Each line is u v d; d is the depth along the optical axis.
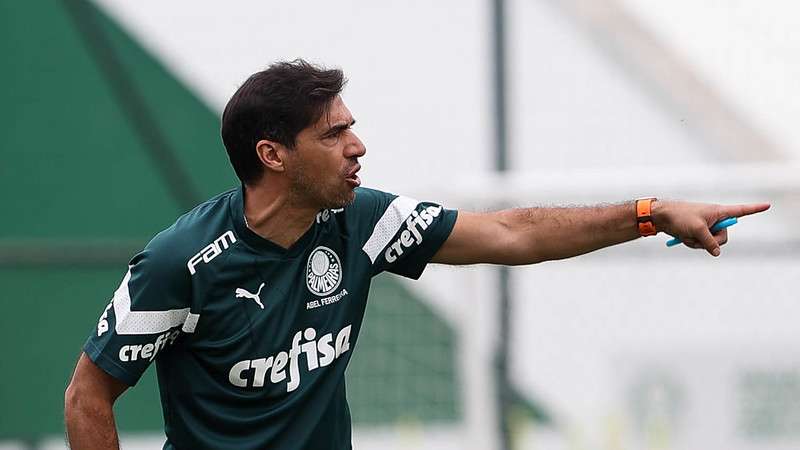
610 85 30.97
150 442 27.34
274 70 12.55
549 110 30.75
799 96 31.55
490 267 26.92
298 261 12.76
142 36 28.92
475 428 26.91
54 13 28.62
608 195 26.64
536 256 13.41
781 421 26.64
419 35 30.33
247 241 12.59
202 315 12.60
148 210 28.48
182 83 28.91
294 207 12.62
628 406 26.97
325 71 12.60
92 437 12.75
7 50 28.52
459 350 27.33
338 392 13.21
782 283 26.75
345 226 13.08
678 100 31.20
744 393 26.77
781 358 26.73
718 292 26.92
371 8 30.33
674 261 26.95
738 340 26.78
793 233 27.44
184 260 12.43
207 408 12.92
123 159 28.50
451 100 30.19
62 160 28.41
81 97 28.55
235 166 12.71
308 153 12.43
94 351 12.59
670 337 26.94
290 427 12.96
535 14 30.84
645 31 31.47
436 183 29.28
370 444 27.38
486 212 13.55
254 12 29.83
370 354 27.44
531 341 27.12
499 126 28.19
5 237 28.09
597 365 27.06
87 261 27.92
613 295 27.12
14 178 28.25
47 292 27.78
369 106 30.12
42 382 27.72
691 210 12.96
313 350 12.89
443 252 13.46
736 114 31.47
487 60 30.08
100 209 28.33
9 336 27.67
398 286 27.50
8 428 27.64
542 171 30.50
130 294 12.52
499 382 26.88
